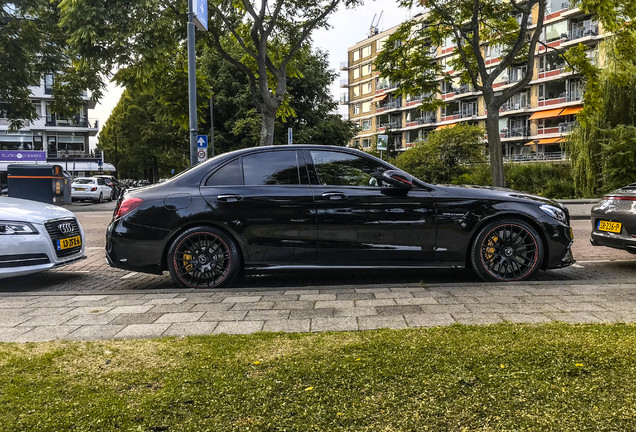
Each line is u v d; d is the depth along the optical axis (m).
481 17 17.64
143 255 4.91
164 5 13.16
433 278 5.50
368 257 4.96
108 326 3.13
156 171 53.62
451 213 4.96
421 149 35.00
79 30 11.89
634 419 1.64
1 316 3.43
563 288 4.14
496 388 1.90
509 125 51.56
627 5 14.27
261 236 4.92
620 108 24.09
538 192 27.22
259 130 29.52
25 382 2.09
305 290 4.32
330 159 5.18
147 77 13.41
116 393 1.96
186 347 2.56
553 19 45.84
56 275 6.30
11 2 15.77
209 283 4.93
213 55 30.86
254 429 1.64
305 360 2.28
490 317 3.15
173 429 1.65
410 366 2.15
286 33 15.77
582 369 2.05
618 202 5.95
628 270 6.03
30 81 17.39
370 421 1.68
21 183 17.44
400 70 18.14
